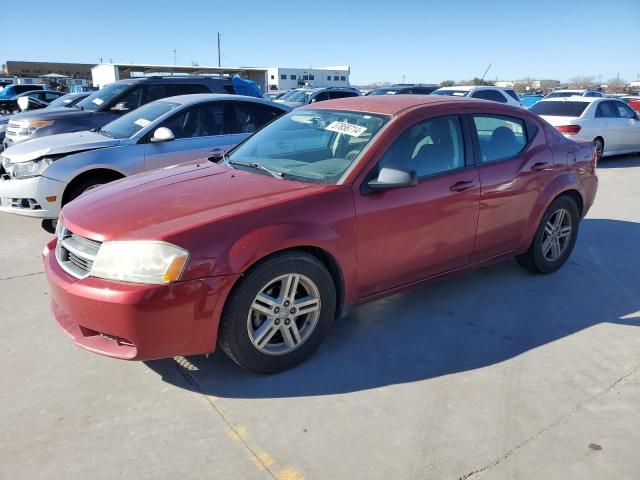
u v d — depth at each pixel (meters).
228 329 2.90
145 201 3.18
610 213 7.30
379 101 4.05
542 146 4.52
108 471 2.40
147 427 2.70
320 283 3.17
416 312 4.02
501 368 3.26
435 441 2.60
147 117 6.52
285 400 2.92
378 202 3.37
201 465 2.44
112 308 2.66
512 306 4.14
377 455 2.50
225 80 9.90
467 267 4.12
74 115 8.59
